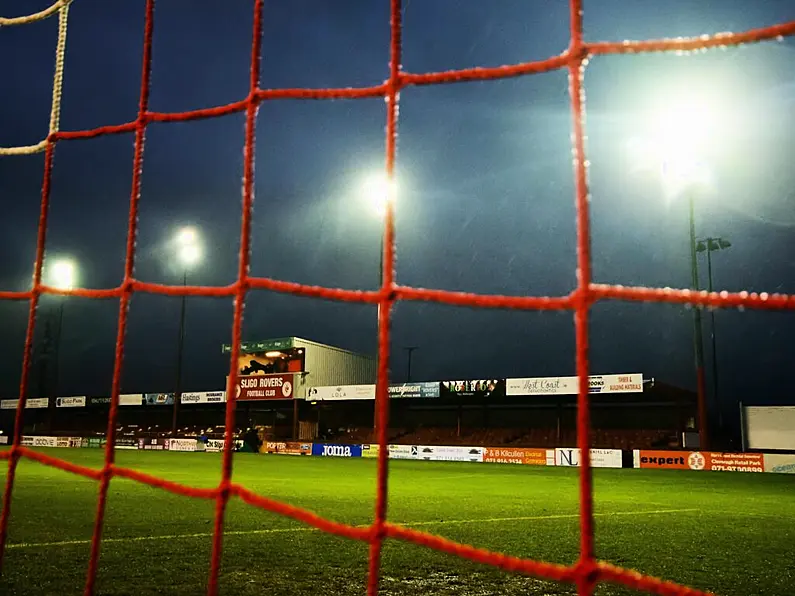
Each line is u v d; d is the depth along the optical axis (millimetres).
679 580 5113
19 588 4449
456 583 4816
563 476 16953
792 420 23234
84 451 30344
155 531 6750
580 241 2076
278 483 13836
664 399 31156
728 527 7812
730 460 20234
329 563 5340
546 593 4598
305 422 39719
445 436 36562
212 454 28922
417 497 11078
